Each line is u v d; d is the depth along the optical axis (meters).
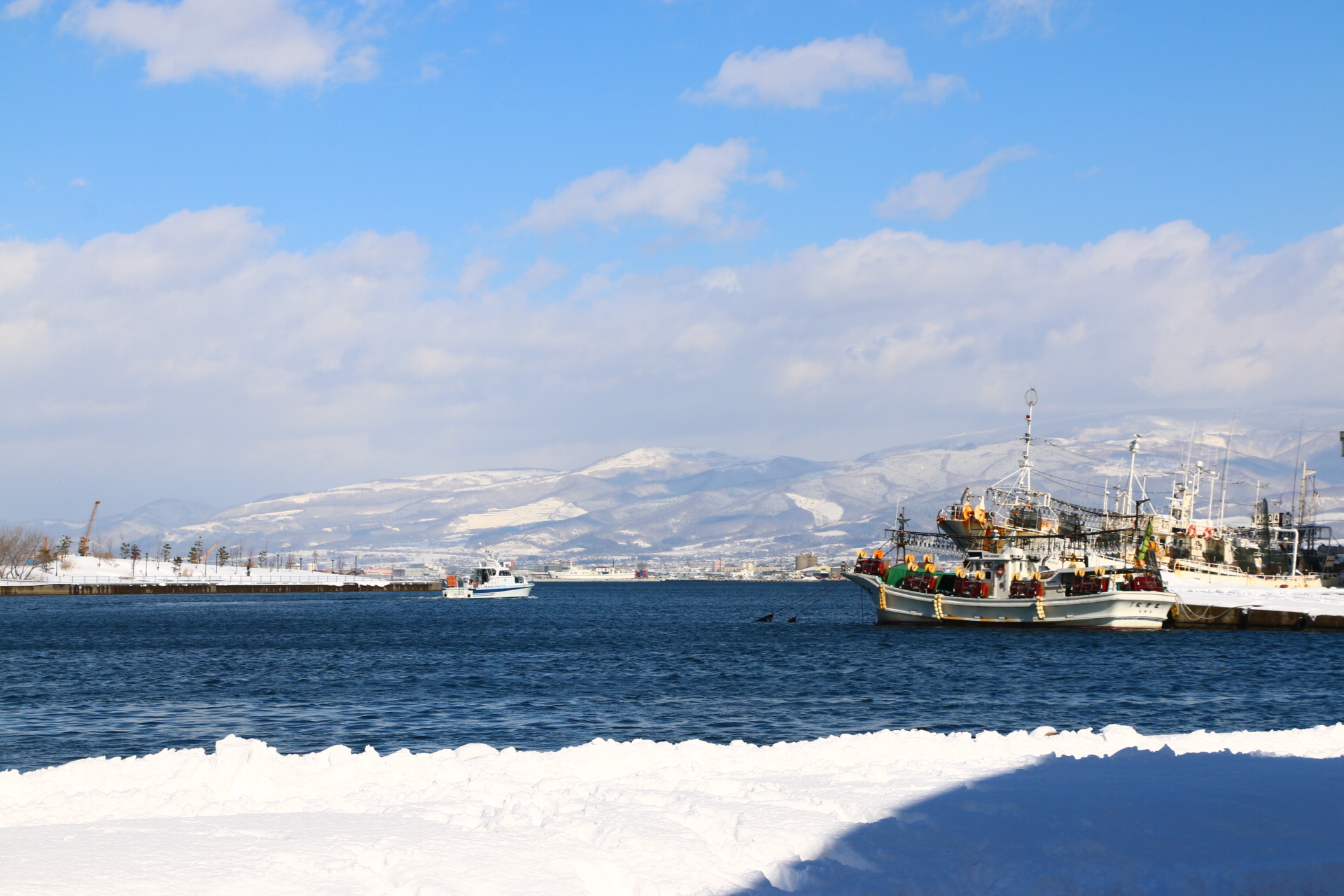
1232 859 14.55
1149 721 44.62
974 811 17.17
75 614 192.38
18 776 20.73
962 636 109.62
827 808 17.34
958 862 14.58
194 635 124.50
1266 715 46.78
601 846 15.09
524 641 110.19
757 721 45.19
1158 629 114.69
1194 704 50.62
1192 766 21.55
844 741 24.84
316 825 16.09
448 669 73.12
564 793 18.58
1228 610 123.69
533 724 44.81
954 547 133.88
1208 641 101.12
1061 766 21.70
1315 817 16.77
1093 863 14.45
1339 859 14.21
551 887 13.31
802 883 13.76
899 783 19.67
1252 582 193.00
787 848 15.03
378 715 48.06
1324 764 21.72
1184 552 188.62
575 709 49.41
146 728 44.66
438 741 40.38
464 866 13.89
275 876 13.37
